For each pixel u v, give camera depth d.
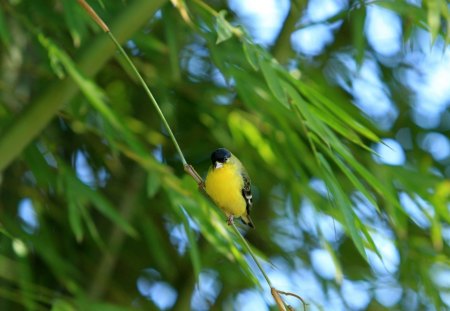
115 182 12.95
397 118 14.05
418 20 9.68
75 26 9.19
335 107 8.48
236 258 9.09
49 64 9.77
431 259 11.63
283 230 13.97
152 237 12.07
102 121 10.05
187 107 12.34
